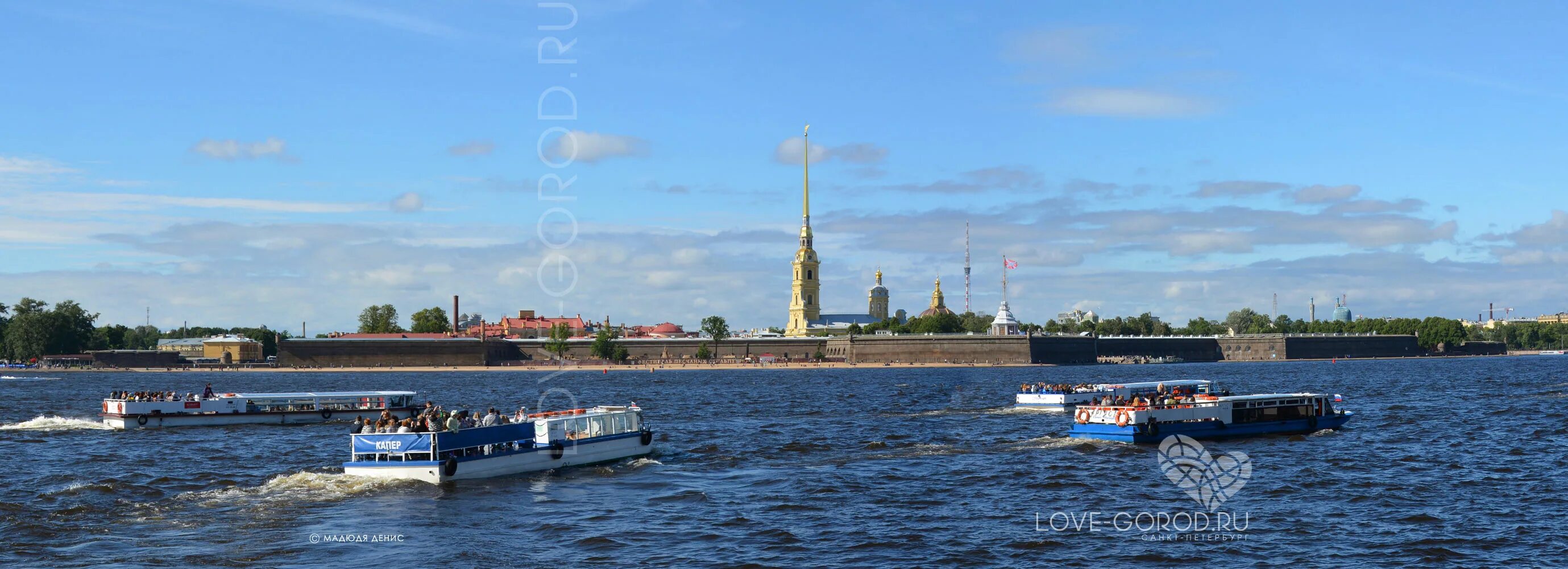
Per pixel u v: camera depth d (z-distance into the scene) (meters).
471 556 43.69
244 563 42.88
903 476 61.97
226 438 83.50
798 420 100.81
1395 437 79.25
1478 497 54.34
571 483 60.06
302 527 48.62
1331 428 83.56
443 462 58.34
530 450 62.69
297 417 95.25
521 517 50.81
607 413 68.19
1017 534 47.22
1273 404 80.62
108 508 53.09
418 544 45.69
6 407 129.50
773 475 62.94
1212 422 77.38
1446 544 44.69
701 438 83.38
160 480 62.09
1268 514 50.91
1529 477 60.22
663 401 136.38
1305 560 42.69
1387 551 43.75
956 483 59.75
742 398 141.25
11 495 57.25
